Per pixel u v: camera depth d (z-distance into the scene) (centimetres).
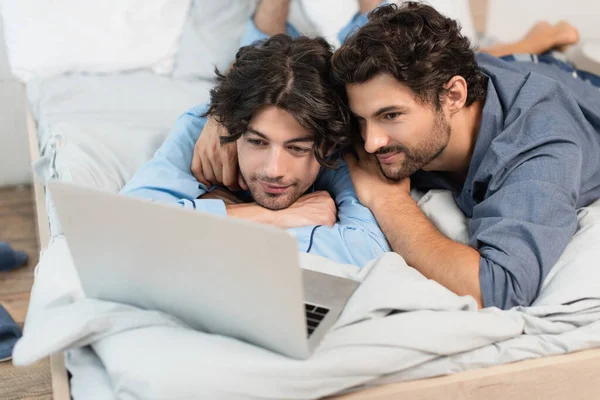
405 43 114
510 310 104
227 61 204
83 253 94
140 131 164
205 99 188
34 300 105
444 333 95
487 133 127
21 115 228
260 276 81
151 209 83
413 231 121
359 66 114
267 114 116
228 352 87
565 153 117
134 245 88
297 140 119
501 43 232
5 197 227
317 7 198
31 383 140
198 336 90
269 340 88
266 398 86
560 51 218
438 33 119
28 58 195
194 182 134
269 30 186
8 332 147
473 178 128
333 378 88
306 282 103
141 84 194
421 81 116
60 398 95
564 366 100
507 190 116
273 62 117
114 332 92
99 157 152
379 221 128
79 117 173
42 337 91
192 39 204
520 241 110
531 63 172
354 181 134
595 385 103
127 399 86
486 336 98
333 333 93
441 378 97
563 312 104
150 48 205
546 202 112
